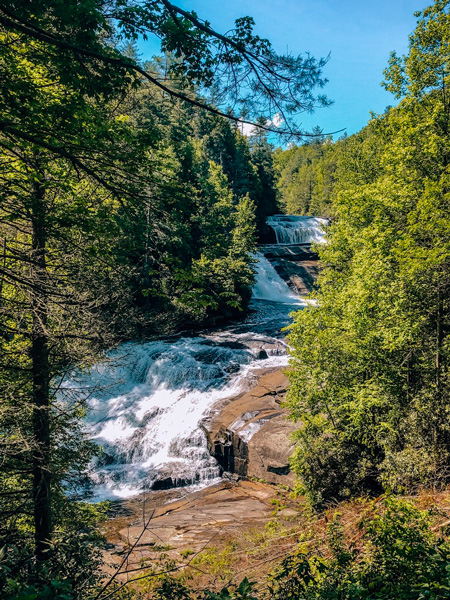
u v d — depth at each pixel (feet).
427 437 43.73
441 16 47.11
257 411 77.82
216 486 71.20
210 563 43.14
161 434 81.30
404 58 51.37
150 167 20.47
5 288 30.42
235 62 15.06
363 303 48.96
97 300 29.40
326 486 51.44
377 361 49.85
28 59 19.22
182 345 105.91
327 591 17.87
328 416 55.62
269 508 60.80
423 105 50.16
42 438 34.55
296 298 164.86
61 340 29.89
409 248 44.47
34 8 13.53
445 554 18.95
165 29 14.28
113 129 21.01
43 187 24.06
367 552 25.00
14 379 35.78
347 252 64.95
